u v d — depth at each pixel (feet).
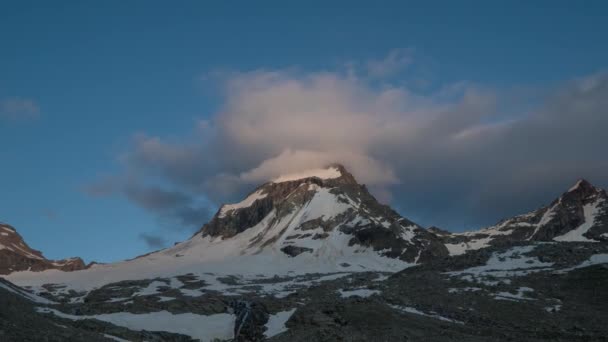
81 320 331.36
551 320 363.56
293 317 362.12
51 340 249.75
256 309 390.21
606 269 435.12
